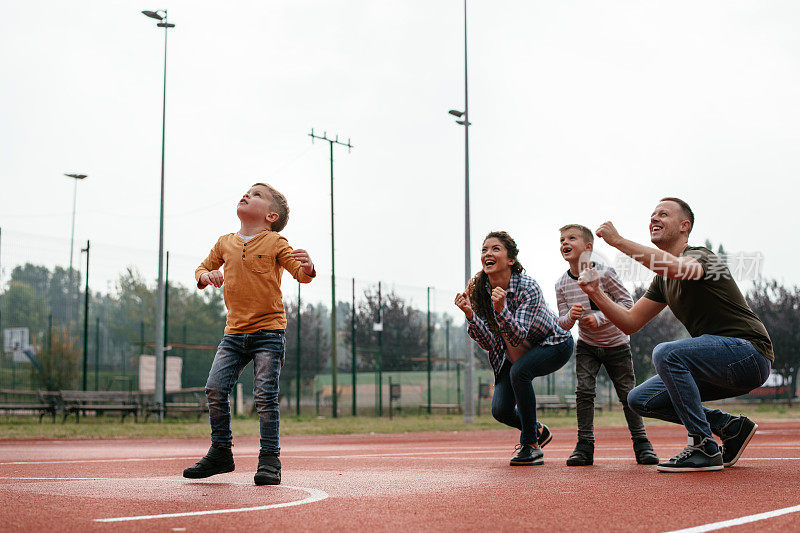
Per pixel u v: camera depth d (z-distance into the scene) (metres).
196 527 2.54
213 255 4.33
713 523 2.61
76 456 7.57
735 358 4.46
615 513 2.88
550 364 5.35
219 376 4.13
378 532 2.47
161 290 21.34
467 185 21.94
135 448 10.13
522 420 5.44
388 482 4.13
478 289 5.56
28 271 39.03
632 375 5.59
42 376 28.33
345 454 7.62
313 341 43.25
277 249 4.14
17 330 35.66
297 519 2.74
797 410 30.56
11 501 3.27
